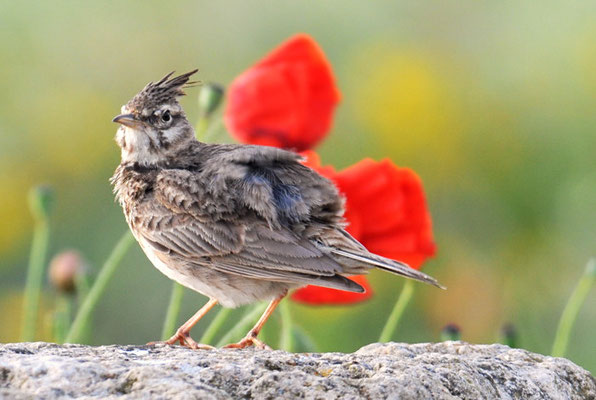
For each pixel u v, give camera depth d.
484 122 16.95
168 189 9.23
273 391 6.36
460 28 18.23
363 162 8.90
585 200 15.71
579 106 16.69
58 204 15.93
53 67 17.78
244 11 18.19
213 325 9.20
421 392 6.52
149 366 6.43
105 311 14.09
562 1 17.95
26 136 16.88
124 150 9.76
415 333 13.95
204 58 18.03
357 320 13.45
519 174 16.22
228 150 9.49
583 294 9.71
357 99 17.25
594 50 17.06
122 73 17.97
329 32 18.09
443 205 16.17
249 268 8.87
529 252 15.55
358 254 8.52
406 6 18.31
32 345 7.31
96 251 15.07
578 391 7.44
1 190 15.95
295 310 13.20
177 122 9.66
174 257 9.15
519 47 17.86
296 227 8.80
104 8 18.28
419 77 17.23
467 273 15.14
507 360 7.63
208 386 6.27
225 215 8.98
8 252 15.34
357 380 6.54
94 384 6.22
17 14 17.92
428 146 16.66
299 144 9.49
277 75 9.30
